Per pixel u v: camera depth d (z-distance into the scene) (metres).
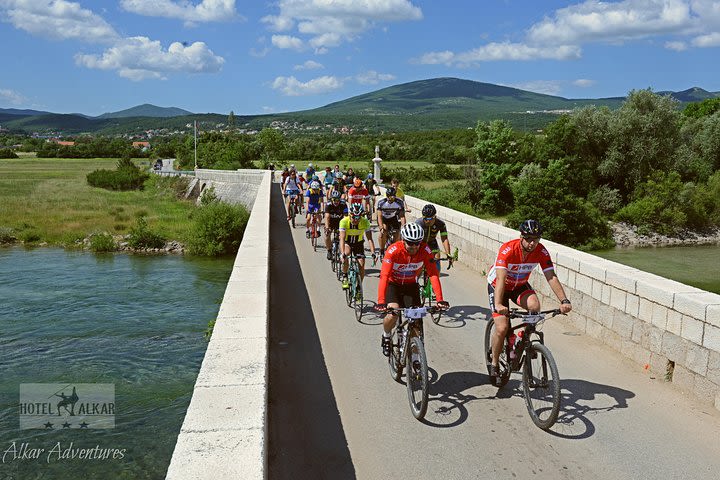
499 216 54.47
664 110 50.19
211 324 17.55
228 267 35.00
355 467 4.30
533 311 5.20
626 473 4.18
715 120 53.19
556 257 8.15
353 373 6.21
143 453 11.73
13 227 46.12
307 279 11.49
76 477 10.83
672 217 46.09
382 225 10.73
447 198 57.41
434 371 6.31
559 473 4.18
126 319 21.95
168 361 17.22
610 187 52.25
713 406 5.24
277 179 51.34
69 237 43.28
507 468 4.26
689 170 50.03
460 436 4.76
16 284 28.92
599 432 4.80
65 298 25.58
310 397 5.59
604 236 44.88
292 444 4.66
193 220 48.47
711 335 5.24
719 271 34.97
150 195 74.50
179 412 13.67
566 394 5.59
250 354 4.46
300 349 7.05
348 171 21.73
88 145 174.12
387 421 5.05
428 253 5.59
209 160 92.75
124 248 41.12
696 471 4.20
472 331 7.85
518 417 5.11
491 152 56.53
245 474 2.71
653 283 6.19
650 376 6.04
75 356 17.67
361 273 8.59
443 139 152.62
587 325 7.43
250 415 3.36
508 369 5.48
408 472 4.22
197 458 2.86
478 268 12.02
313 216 15.95
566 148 53.06
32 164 129.75
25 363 17.06
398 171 74.56
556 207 44.84
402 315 5.69
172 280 30.44
